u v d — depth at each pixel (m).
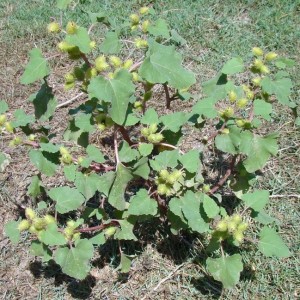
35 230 0.67
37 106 0.73
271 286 0.79
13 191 0.96
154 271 0.83
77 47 0.65
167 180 0.67
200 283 0.81
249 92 0.71
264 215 0.74
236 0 1.34
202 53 1.21
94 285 0.82
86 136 0.74
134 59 1.19
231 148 0.69
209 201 0.66
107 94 0.63
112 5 1.34
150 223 0.86
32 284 0.83
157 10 1.32
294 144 1.00
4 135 1.04
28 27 1.30
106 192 0.69
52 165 0.72
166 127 0.72
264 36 1.24
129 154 0.70
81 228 0.79
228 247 0.83
